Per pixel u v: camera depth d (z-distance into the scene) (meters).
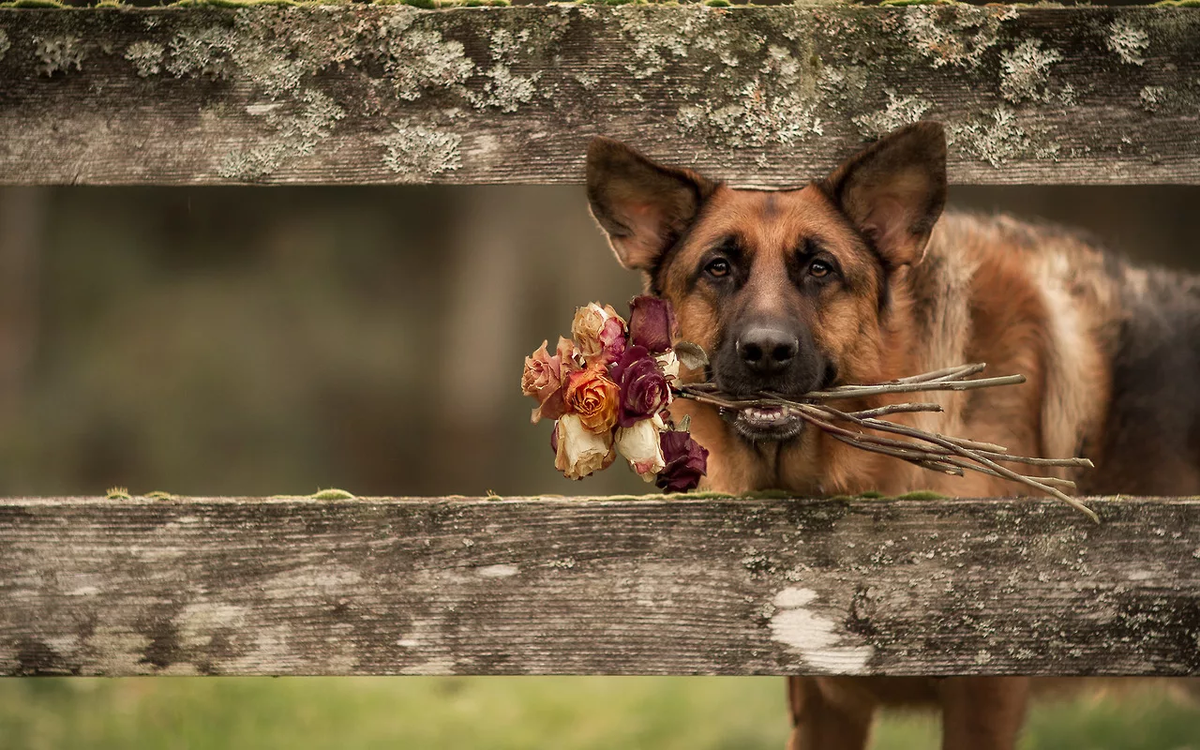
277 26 4.77
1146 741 9.25
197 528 4.64
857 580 4.67
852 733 7.39
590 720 10.04
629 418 4.38
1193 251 21.39
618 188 5.67
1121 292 7.88
